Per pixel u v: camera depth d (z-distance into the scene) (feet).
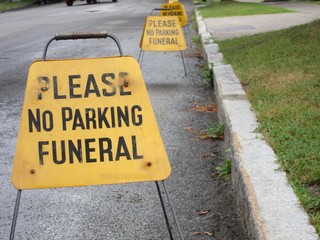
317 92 20.80
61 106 11.68
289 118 17.88
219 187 15.99
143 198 15.48
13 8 148.97
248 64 28.91
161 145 11.72
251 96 21.76
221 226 13.52
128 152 11.64
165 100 27.43
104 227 13.80
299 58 28.02
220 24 57.26
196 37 51.44
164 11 53.26
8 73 36.86
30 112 11.59
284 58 28.68
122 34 59.31
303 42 32.04
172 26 34.76
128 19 82.17
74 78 11.80
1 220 14.37
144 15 90.79
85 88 11.78
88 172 11.50
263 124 17.30
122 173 11.57
